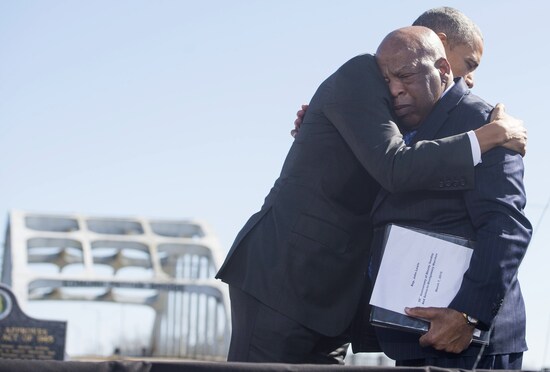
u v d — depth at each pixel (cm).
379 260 412
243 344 433
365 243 436
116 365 306
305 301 424
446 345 384
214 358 5844
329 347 442
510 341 403
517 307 409
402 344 408
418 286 390
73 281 5922
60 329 2023
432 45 416
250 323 432
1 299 2016
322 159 428
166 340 6025
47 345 2022
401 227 399
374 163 399
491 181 392
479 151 390
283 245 426
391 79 413
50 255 7038
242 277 437
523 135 403
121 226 7106
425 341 385
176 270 6706
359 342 446
